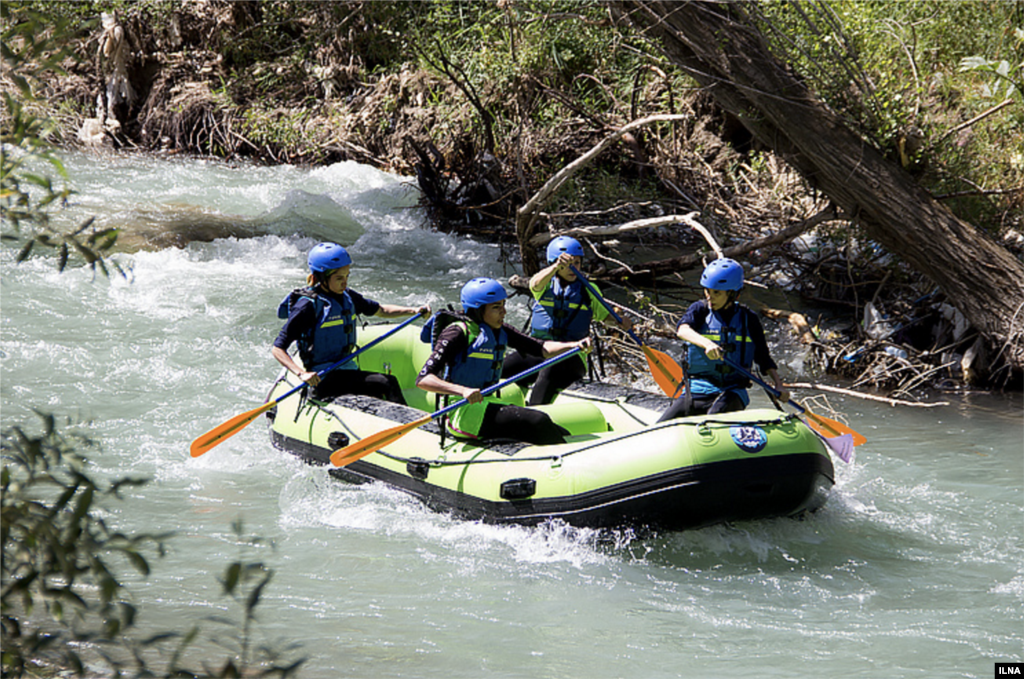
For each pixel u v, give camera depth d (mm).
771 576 10133
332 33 39688
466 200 29328
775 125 18141
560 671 8055
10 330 17938
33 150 3885
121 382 15953
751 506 10461
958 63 21406
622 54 28812
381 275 24297
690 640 8695
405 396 14734
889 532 11266
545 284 13297
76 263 22359
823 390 17406
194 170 36062
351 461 11203
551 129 28031
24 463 3865
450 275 24781
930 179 18281
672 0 18031
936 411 16188
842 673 8086
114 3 39781
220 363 17172
